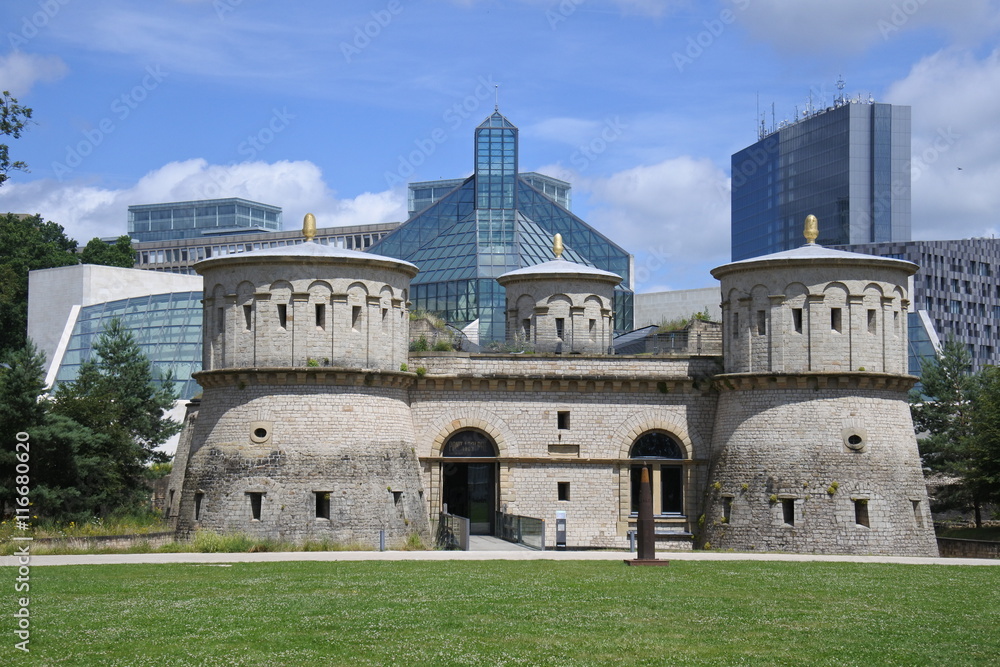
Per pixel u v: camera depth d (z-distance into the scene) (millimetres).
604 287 63969
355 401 51719
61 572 39625
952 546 53906
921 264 140875
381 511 51156
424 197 182500
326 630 29734
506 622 30906
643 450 57281
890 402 53219
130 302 107125
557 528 55781
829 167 143625
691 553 49656
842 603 34375
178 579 38000
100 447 63000
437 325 63938
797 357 52781
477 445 56500
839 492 51625
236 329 51906
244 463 50719
